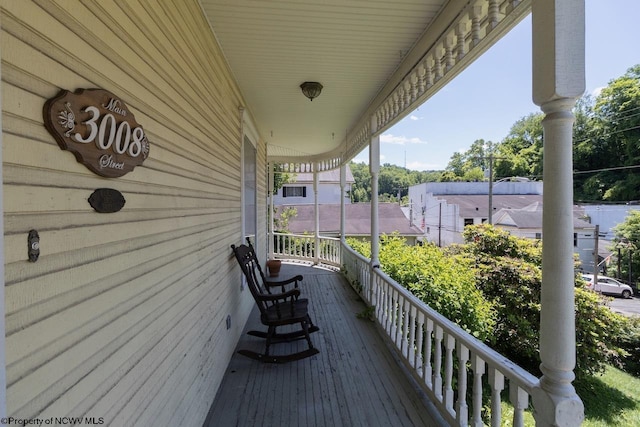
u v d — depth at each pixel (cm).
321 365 294
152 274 133
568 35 116
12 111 64
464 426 190
